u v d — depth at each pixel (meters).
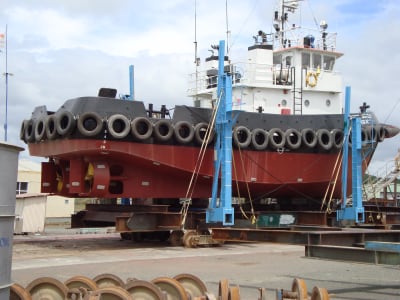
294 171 17.84
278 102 19.78
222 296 6.23
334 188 18.17
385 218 19.48
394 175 27.02
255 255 14.71
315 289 6.00
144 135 15.46
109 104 15.25
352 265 12.80
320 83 20.42
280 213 17.73
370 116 18.92
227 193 15.66
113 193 16.22
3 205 4.69
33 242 18.00
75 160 15.94
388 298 8.35
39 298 6.09
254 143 17.14
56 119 15.20
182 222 16.16
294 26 21.19
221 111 15.95
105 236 20.95
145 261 12.77
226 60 20.81
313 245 7.93
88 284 6.44
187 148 16.34
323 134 17.94
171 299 6.15
